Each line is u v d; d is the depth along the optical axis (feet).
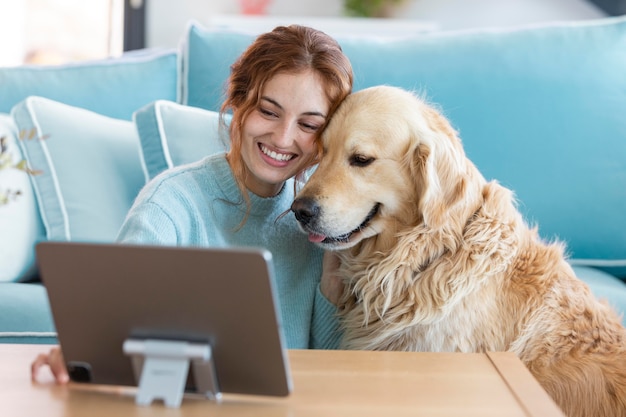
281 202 5.43
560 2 16.10
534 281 5.32
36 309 5.85
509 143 7.72
